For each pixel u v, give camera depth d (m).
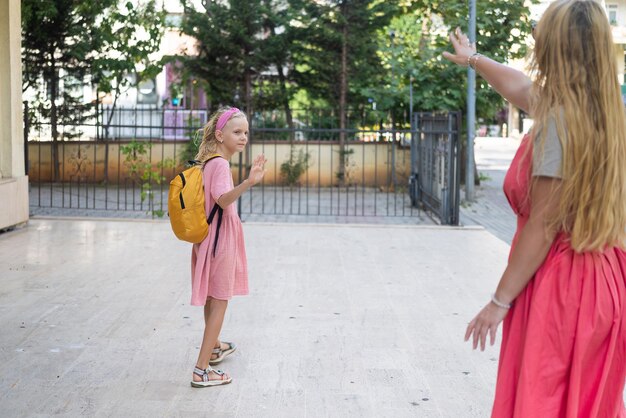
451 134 11.80
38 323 6.13
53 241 9.83
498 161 28.09
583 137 2.53
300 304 6.88
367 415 4.40
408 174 18.36
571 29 2.59
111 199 15.10
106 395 4.64
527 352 2.62
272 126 18.83
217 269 4.75
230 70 18.03
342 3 17.91
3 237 10.06
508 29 16.75
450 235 11.02
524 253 2.63
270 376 5.02
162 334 5.89
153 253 9.12
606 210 2.56
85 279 7.70
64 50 17.06
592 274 2.62
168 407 4.47
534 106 2.68
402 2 18.33
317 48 18.11
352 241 10.34
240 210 12.98
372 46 18.02
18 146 10.72
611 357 2.62
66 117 17.53
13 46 10.42
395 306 6.88
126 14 17.73
